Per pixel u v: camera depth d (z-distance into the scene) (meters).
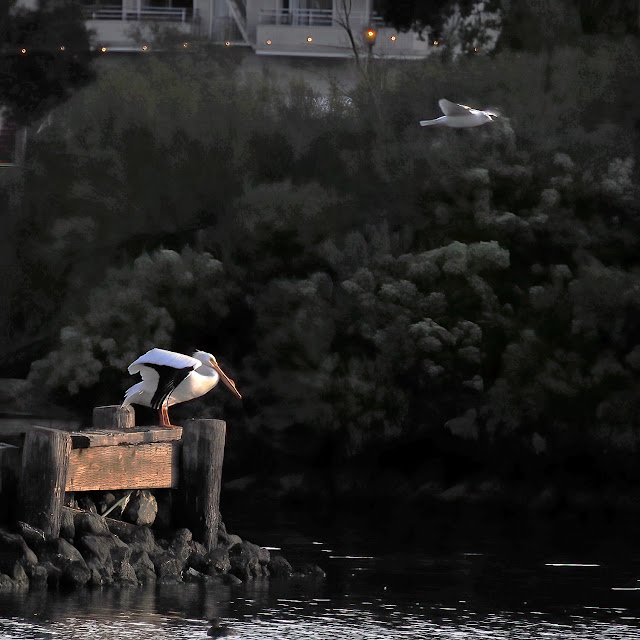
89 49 178.00
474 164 115.50
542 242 114.06
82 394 120.25
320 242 118.00
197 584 62.72
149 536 64.44
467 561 74.81
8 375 137.12
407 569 71.12
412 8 162.75
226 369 117.88
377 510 102.12
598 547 82.06
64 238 128.25
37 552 59.91
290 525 91.88
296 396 110.88
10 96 171.38
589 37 127.88
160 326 115.56
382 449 112.25
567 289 109.12
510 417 106.88
